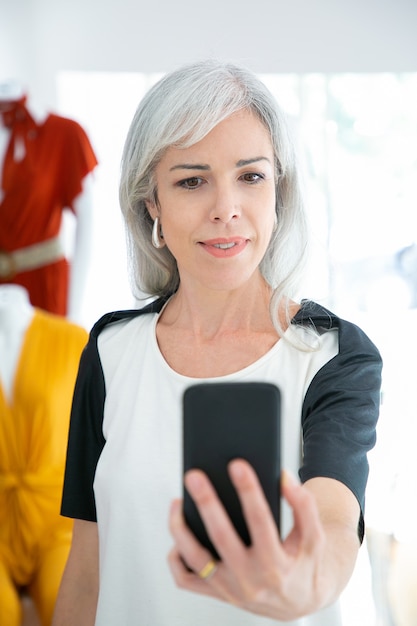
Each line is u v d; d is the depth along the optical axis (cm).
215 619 140
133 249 163
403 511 301
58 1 579
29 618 243
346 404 129
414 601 259
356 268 618
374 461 360
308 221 149
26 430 257
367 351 137
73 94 592
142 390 149
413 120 604
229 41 580
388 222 615
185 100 136
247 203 139
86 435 156
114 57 584
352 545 107
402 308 614
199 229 140
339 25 579
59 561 244
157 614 142
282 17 578
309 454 121
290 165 145
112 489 146
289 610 91
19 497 251
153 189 150
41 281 388
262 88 140
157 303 160
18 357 265
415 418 413
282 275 149
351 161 607
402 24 579
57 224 394
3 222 385
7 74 581
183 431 99
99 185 605
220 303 147
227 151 136
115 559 145
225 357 146
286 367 141
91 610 156
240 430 98
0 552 247
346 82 597
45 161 388
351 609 297
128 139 150
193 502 96
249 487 84
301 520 89
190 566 92
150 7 581
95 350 157
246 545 96
